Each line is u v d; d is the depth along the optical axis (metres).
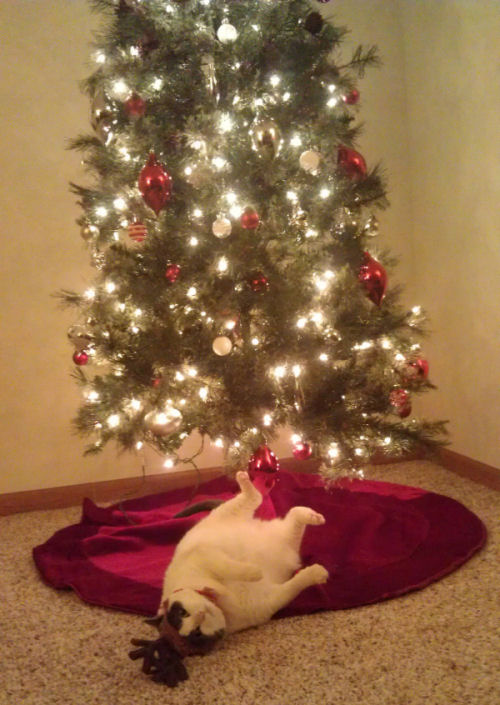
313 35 2.14
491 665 1.53
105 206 2.22
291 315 2.08
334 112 2.21
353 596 1.88
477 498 2.68
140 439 2.16
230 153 2.03
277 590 1.78
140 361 2.07
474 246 2.85
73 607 1.94
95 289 2.28
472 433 2.96
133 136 2.06
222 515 1.97
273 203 2.11
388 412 2.27
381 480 3.00
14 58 2.82
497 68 2.61
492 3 2.60
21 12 2.82
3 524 2.72
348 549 2.21
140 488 3.00
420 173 3.21
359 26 3.17
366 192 2.22
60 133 2.89
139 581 2.04
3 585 2.12
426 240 3.21
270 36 2.09
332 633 1.72
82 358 2.34
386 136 3.25
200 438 3.07
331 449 2.20
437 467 3.14
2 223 2.85
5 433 2.90
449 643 1.63
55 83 2.87
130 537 2.35
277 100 2.12
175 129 2.11
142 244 2.11
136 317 2.15
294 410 2.21
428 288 3.22
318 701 1.44
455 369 3.06
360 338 2.16
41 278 2.90
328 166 2.22
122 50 2.10
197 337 2.09
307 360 2.11
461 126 2.86
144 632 1.78
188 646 1.50
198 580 1.67
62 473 2.97
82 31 2.89
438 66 2.98
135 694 1.50
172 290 2.05
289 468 3.16
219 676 1.55
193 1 2.04
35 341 2.91
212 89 2.08
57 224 2.91
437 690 1.45
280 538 1.93
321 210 2.14
